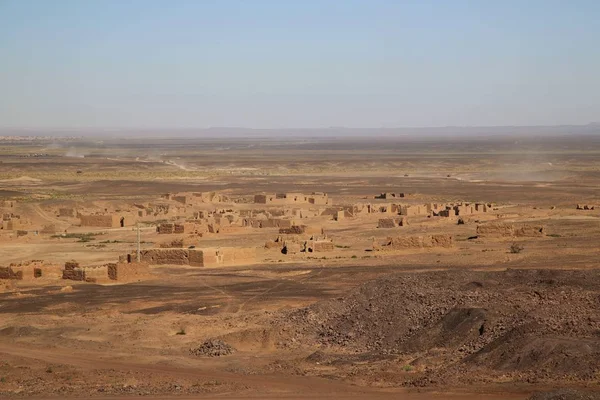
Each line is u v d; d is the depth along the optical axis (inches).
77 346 1643.7
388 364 1406.3
